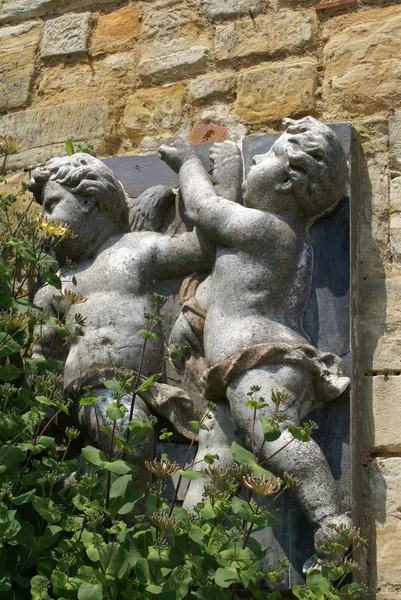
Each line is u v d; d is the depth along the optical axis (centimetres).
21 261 512
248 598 422
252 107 516
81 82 555
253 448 405
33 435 439
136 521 432
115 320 462
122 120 539
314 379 436
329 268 455
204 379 439
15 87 563
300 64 514
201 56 535
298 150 455
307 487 413
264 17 532
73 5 574
